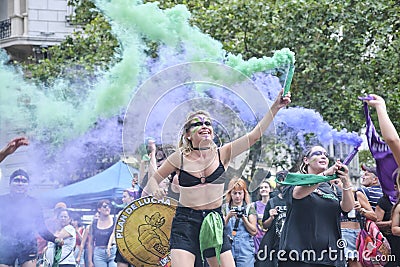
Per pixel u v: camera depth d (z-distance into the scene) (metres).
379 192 9.48
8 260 8.35
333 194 7.52
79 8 20.98
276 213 8.48
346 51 16.66
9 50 26.95
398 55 16.89
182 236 6.50
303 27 16.75
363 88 16.75
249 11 17.03
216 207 6.54
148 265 8.47
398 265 8.72
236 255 9.09
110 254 10.36
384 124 5.81
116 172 12.88
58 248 9.93
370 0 16.69
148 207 8.42
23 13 26.77
